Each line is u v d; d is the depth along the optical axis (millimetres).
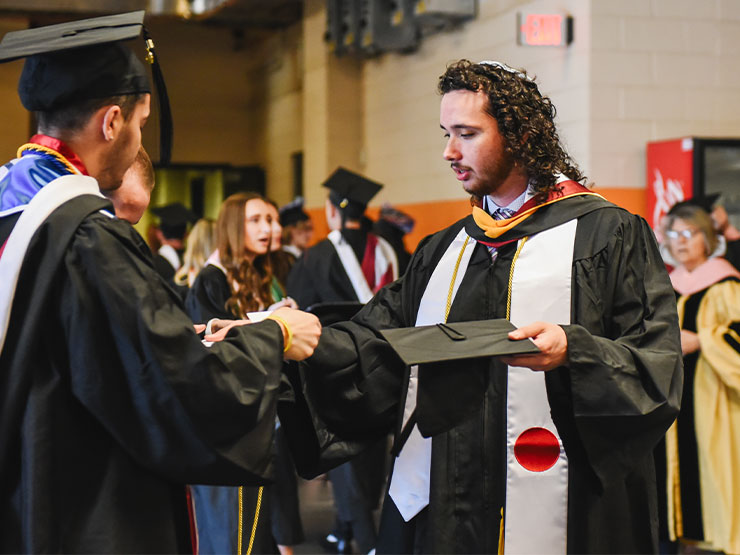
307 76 10391
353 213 5383
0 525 1676
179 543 1822
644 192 6062
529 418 2049
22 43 1792
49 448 1647
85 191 1729
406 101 8758
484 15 7230
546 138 2094
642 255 2068
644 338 1959
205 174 13367
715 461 4336
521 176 2123
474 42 7398
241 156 13930
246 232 3879
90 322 1649
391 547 2164
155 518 1716
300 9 11641
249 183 13359
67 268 1653
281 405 2104
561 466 2037
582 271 2027
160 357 1643
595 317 2004
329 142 9820
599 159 6004
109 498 1678
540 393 2049
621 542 1996
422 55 8375
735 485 4312
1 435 1657
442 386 1863
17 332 1653
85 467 1681
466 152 2090
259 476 1739
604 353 1863
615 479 1896
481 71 2084
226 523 3291
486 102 2064
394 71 9008
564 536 2025
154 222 13109
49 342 1669
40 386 1659
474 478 2049
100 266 1653
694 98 6133
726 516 4293
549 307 2029
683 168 5648
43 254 1666
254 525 3322
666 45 6070
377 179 9531
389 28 8469
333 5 9242
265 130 13305
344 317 2445
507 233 2111
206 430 1666
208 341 1887
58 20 11500
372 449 4410
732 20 6172
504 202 2172
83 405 1681
